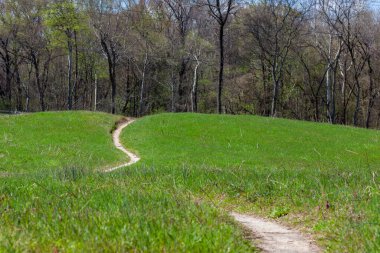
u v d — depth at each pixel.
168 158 25.59
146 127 34.34
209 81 62.78
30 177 14.45
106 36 56.97
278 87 62.16
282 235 8.24
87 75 71.69
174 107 64.38
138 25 59.44
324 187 11.52
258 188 12.05
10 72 67.50
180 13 61.09
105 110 71.56
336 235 7.67
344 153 28.86
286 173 14.39
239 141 30.73
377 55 55.78
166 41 59.75
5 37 64.19
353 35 53.91
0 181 12.89
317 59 61.41
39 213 7.75
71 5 53.12
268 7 55.22
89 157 25.62
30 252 5.68
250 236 7.99
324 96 65.06
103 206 8.27
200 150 27.94
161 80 66.94
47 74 66.75
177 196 9.91
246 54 62.62
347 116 66.81
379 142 31.86
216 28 59.97
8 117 36.09
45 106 74.81
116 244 5.91
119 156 26.73
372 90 58.72
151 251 5.83
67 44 58.12
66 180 12.68
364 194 9.95
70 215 7.51
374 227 7.22
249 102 65.56
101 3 56.16
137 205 8.41
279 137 31.98
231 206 11.23
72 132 32.16
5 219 7.38
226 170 15.27
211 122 35.28
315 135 33.16
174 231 6.60
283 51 60.34
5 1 58.31
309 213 9.67
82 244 5.95
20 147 27.31
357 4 52.38
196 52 60.38
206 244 6.12
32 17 59.34
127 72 68.06
